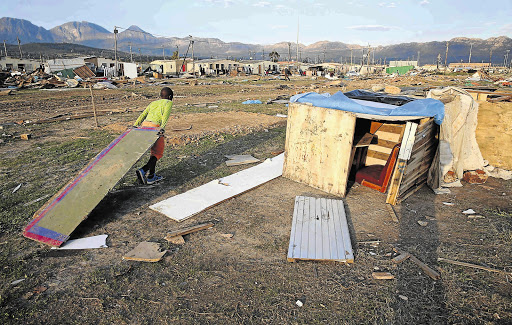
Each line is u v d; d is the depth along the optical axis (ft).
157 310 9.55
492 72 265.13
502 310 9.53
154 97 73.61
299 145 20.18
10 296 10.00
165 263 11.89
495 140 22.85
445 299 10.05
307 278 11.07
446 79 158.61
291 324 9.00
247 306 9.71
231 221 15.30
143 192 18.63
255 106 56.34
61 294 10.18
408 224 15.16
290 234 13.91
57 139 31.37
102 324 9.02
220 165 23.79
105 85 98.17
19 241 13.23
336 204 16.87
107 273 11.25
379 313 9.43
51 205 14.78
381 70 358.43
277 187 19.84
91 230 14.28
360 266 11.78
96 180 15.69
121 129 35.68
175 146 28.71
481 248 12.97
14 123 40.04
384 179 18.85
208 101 64.95
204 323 9.04
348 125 17.31
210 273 11.31
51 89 95.09
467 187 20.12
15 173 21.36
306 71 220.84
